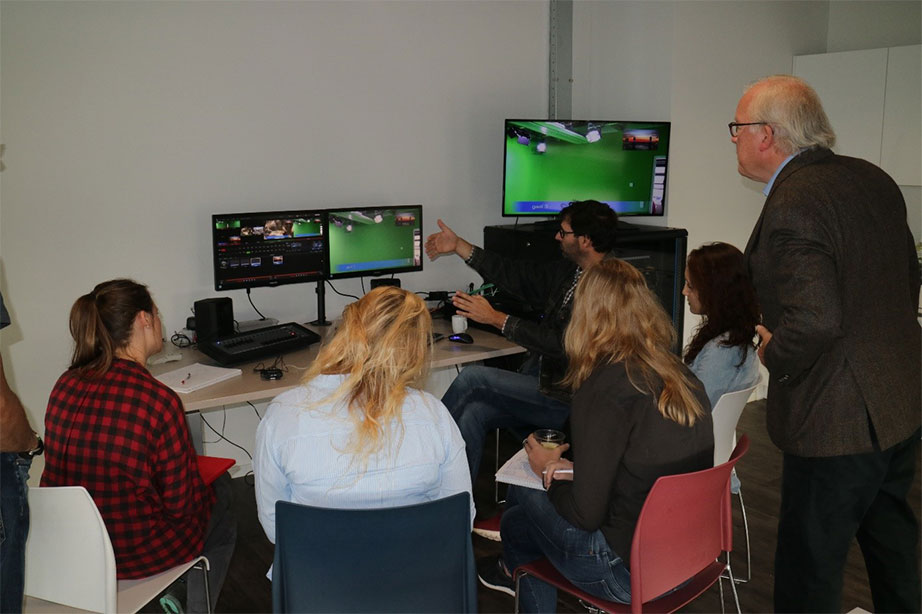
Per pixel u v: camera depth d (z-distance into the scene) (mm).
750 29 4332
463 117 3979
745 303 2426
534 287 3342
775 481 3529
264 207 3467
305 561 1497
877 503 2043
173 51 3154
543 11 4168
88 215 3059
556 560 1889
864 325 1817
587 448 1725
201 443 2984
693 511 1729
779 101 1902
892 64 4102
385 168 3770
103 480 1833
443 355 3039
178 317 3330
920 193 4410
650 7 4086
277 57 3398
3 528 1702
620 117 4320
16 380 2986
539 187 3857
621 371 1745
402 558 1504
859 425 1825
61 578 1771
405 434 1559
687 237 4129
